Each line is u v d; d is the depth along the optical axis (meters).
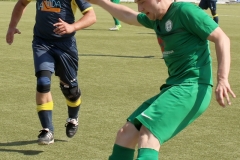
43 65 12.34
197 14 8.84
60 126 14.47
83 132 13.89
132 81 20.84
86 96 18.06
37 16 12.66
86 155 12.08
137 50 30.36
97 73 22.42
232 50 30.78
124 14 10.07
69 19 12.70
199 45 9.06
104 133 13.81
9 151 12.32
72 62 12.86
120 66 24.38
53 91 18.84
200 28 8.80
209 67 9.16
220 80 8.52
